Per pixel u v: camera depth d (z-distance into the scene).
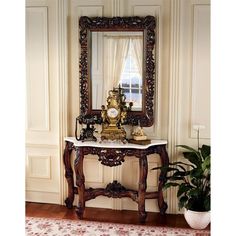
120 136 3.55
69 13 3.74
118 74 3.68
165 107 3.67
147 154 3.43
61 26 3.73
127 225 3.50
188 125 3.65
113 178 3.83
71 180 3.83
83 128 3.71
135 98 3.66
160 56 3.62
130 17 3.56
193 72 3.57
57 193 4.04
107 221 3.61
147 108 3.64
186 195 3.36
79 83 3.76
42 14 3.81
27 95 3.94
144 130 3.71
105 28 3.62
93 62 3.71
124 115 3.59
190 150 3.53
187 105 3.63
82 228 3.44
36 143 4.00
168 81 3.63
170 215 3.73
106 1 3.66
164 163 3.55
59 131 3.88
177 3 3.50
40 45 3.85
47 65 3.86
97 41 3.67
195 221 3.30
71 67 3.81
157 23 3.58
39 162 4.04
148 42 3.55
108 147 3.42
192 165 3.51
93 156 3.87
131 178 3.81
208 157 3.21
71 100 3.85
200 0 3.49
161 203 3.67
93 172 3.89
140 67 3.62
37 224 3.52
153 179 3.78
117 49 3.65
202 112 3.61
